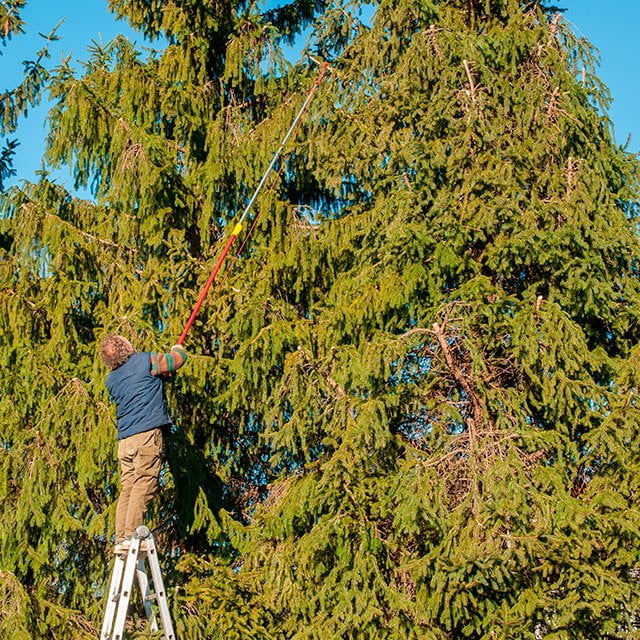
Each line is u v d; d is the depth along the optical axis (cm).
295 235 1481
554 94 1384
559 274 1238
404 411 1262
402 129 1436
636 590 1104
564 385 1192
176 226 1609
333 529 1177
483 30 1534
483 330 1243
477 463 1166
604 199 1357
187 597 1257
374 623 1174
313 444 1364
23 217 1431
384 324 1319
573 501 1110
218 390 1427
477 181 1275
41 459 1286
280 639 1249
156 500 1381
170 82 1672
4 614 1205
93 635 1288
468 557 1092
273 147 1558
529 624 1097
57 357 1398
